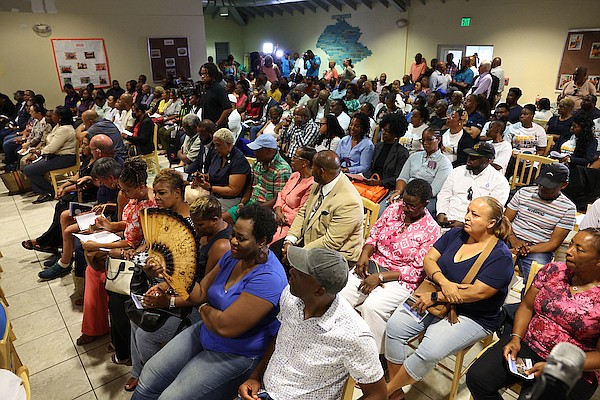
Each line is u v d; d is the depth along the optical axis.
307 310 1.43
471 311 2.03
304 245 2.77
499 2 9.03
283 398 1.49
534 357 1.81
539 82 8.78
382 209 3.44
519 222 2.84
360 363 1.38
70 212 3.07
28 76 8.77
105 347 2.59
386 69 11.77
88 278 2.50
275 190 3.32
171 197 2.18
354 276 2.46
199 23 10.34
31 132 5.95
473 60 8.73
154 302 1.87
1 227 4.34
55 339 2.66
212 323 1.67
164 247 1.83
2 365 1.56
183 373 1.71
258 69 14.12
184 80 9.89
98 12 9.11
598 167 4.05
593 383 1.69
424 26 10.60
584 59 8.01
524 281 2.68
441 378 2.29
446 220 3.14
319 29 13.47
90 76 9.37
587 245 1.64
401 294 2.29
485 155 3.08
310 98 7.43
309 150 3.05
